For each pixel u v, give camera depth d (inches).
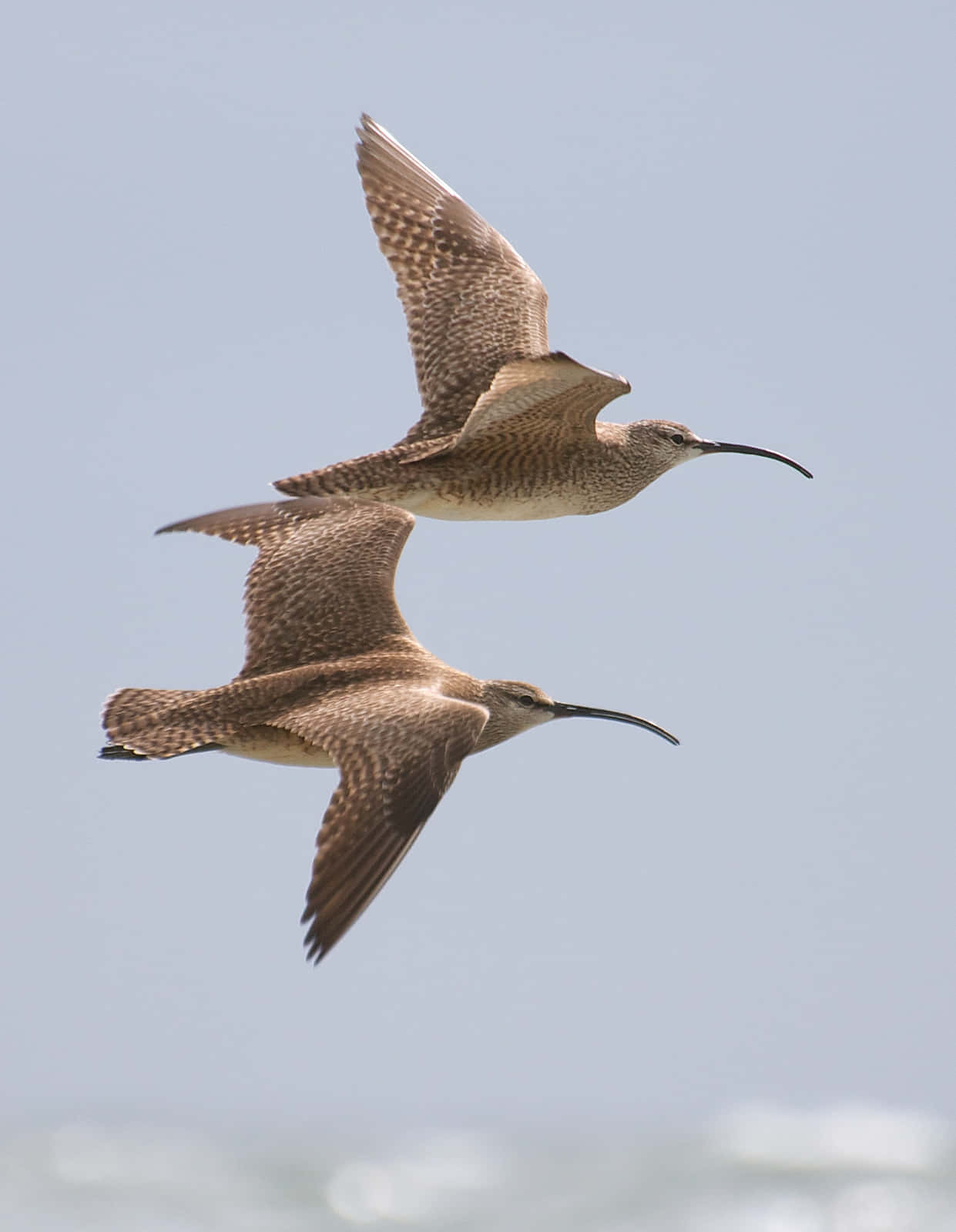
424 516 674.2
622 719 613.0
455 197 720.3
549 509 689.0
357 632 525.0
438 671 513.7
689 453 721.0
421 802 444.8
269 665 522.9
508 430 658.2
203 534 556.7
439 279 706.2
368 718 460.8
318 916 419.8
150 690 512.7
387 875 432.1
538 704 608.1
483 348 688.4
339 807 438.3
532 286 706.8
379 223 717.3
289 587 535.5
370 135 726.5
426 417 686.5
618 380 605.0
